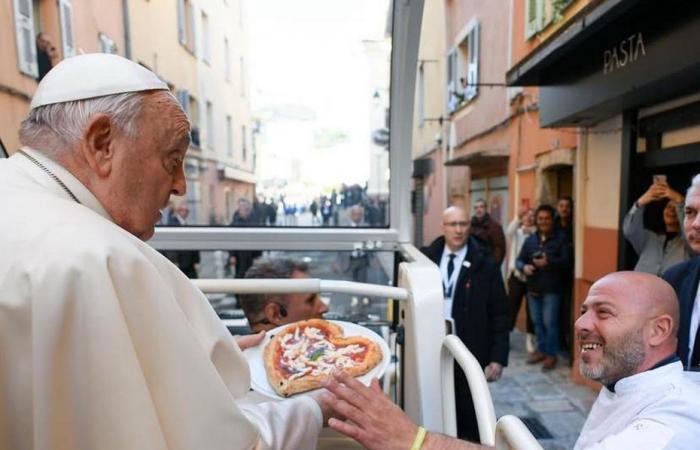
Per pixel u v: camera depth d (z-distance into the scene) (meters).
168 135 0.68
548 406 3.49
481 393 0.86
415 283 1.13
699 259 1.69
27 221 0.57
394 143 1.76
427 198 8.88
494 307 2.54
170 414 0.58
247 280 1.17
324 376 0.95
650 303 1.06
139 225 0.69
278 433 0.73
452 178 7.54
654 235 2.79
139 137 0.65
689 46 2.09
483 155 5.47
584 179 3.88
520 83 3.81
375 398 0.89
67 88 0.64
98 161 0.65
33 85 1.61
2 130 1.52
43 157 0.66
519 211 5.11
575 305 4.01
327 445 1.12
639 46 2.47
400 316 1.31
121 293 0.56
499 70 5.50
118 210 0.67
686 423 0.90
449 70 7.42
